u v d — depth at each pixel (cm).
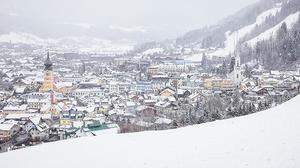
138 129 10119
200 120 8688
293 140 2442
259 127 2981
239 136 2822
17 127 11394
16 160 3047
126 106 15500
